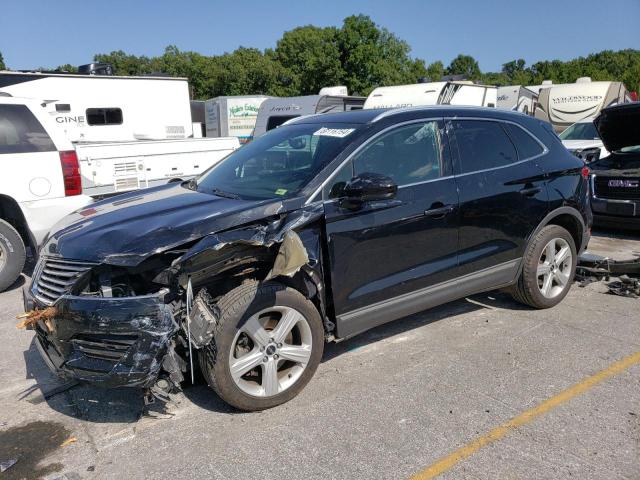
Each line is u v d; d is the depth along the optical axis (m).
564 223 5.35
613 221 8.29
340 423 3.41
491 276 4.67
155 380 3.19
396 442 3.20
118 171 7.90
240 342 3.48
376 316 3.99
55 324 3.25
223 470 3.00
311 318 3.62
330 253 3.68
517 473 2.91
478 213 4.43
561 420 3.38
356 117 4.36
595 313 5.15
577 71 75.56
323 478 2.91
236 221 3.46
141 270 3.28
